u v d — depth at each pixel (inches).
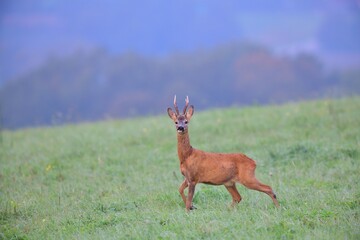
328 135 2459.4
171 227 1546.5
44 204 1873.8
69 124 3405.5
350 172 1980.8
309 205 1633.9
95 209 1777.8
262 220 1523.1
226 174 1697.8
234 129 2719.0
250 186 1686.8
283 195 1766.7
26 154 2551.7
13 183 2145.7
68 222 1701.5
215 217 1595.7
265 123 2765.7
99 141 2689.5
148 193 1898.4
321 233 1421.0
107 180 2129.7
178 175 2114.9
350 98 3265.3
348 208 1588.3
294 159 2169.0
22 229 1678.2
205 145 2468.0
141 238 1496.1
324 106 3002.0
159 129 2819.9
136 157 2395.4
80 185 2070.6
